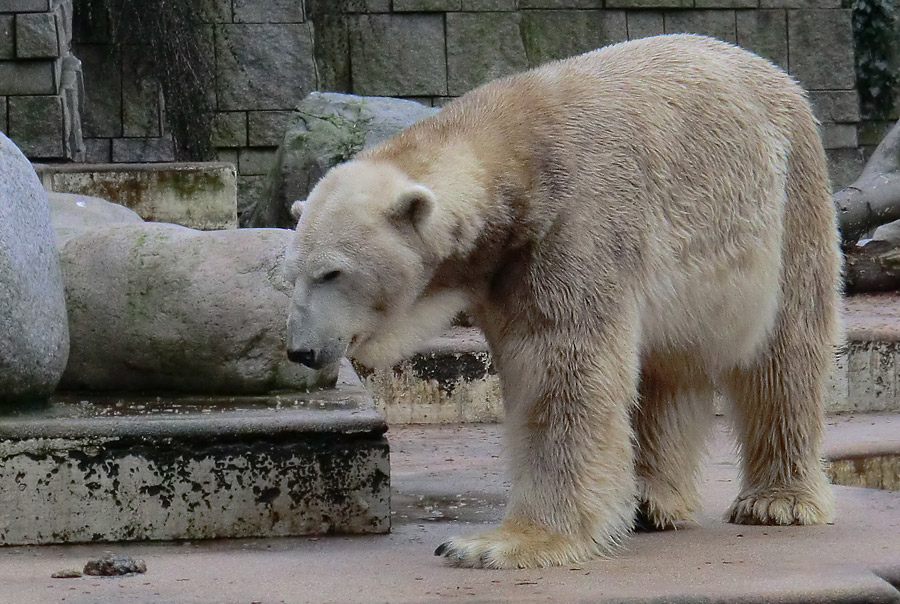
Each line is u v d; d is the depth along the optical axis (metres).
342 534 7.89
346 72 25.59
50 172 17.61
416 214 6.77
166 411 8.27
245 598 6.21
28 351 7.98
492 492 9.68
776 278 7.89
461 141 7.14
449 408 13.95
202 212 18.14
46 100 20.34
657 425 8.16
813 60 27.59
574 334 6.93
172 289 8.94
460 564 6.88
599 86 7.42
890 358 14.49
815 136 8.18
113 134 24.39
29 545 7.58
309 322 6.73
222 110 24.69
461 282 7.14
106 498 7.64
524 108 7.26
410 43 25.81
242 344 8.87
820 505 8.17
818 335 8.16
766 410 8.19
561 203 6.97
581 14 26.53
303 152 19.41
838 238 8.42
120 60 24.33
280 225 19.33
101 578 6.68
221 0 24.61
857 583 6.32
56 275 8.45
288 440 7.80
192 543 7.67
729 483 10.09
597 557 7.04
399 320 6.99
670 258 7.32
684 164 7.41
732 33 27.19
